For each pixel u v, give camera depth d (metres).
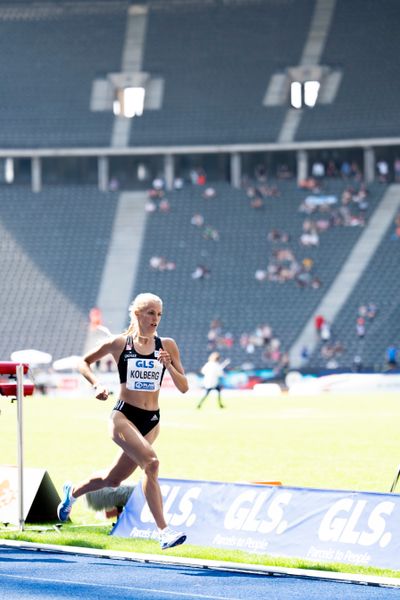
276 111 128.25
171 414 64.31
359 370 96.75
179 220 117.62
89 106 131.00
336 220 114.25
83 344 103.38
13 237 116.38
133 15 140.00
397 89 128.25
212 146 123.94
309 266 109.38
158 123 128.38
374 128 123.81
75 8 140.25
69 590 15.33
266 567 16.97
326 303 104.94
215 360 69.56
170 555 18.30
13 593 15.09
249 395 90.19
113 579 16.25
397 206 115.56
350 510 17.92
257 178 123.88
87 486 19.14
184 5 140.00
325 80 130.62
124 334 17.97
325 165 124.50
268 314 104.75
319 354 99.38
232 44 135.88
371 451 39.75
